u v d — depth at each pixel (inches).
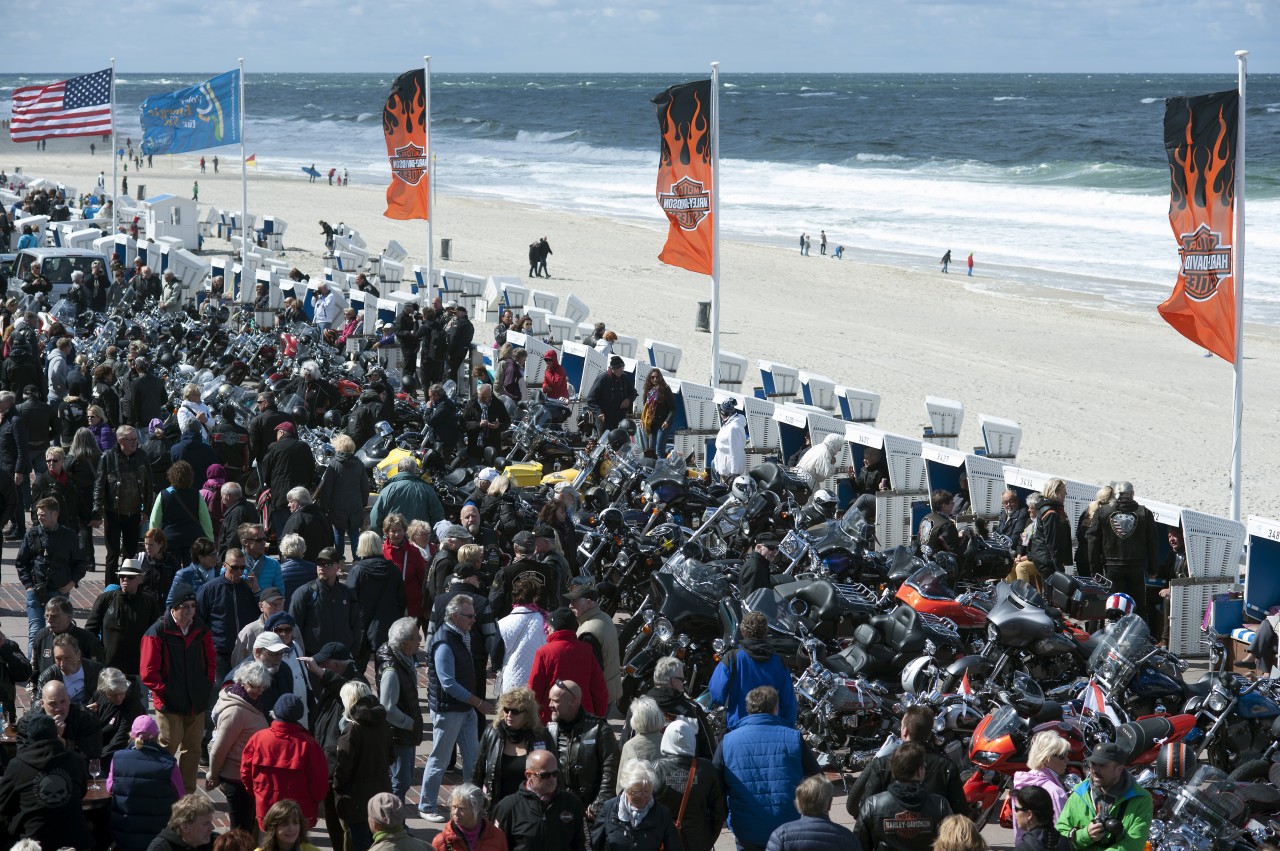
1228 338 1096.8
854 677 752.3
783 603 793.6
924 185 6953.7
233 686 615.8
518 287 2603.3
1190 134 1081.4
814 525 1003.9
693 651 796.0
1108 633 753.6
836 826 516.7
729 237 4810.5
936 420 1385.3
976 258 4190.5
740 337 2746.1
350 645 728.3
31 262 2412.6
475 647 729.0
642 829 525.0
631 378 1694.1
